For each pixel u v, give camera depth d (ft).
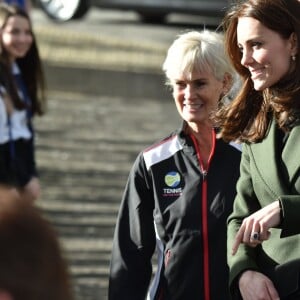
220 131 25.12
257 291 22.40
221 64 27.17
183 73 27.30
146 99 98.63
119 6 117.08
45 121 82.48
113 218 59.11
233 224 23.98
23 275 12.02
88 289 46.44
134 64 102.78
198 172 27.12
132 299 27.61
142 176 27.61
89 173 68.18
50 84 98.58
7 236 12.06
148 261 27.96
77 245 53.62
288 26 22.80
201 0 113.19
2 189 12.57
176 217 26.94
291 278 22.29
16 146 42.83
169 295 26.94
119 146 76.18
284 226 21.88
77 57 103.14
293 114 22.81
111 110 90.12
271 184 22.75
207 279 26.63
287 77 23.03
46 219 12.39
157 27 124.06
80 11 120.47
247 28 23.00
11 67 43.52
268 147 23.07
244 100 24.03
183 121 27.61
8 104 42.52
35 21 122.72
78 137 77.87
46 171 67.82
